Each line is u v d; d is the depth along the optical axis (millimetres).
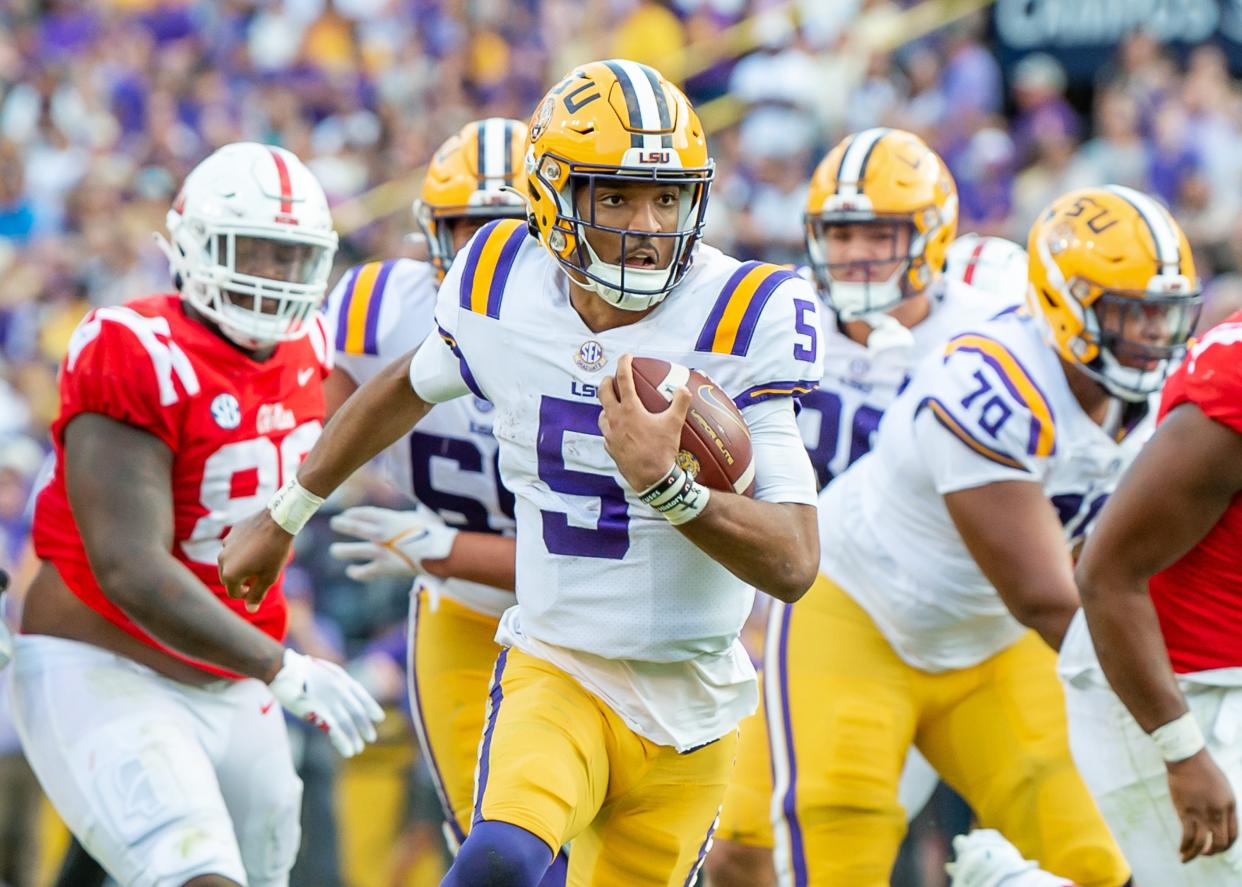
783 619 13383
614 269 9102
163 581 11102
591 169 8961
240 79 35406
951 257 16172
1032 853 12812
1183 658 10445
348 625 20531
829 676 13070
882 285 13844
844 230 13953
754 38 33219
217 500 11680
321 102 34500
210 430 11492
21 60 34875
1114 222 11688
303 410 12242
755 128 31016
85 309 30047
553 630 9719
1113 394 11945
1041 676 12992
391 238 31609
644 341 9305
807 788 12930
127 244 31016
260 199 11469
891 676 13086
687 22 34312
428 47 35094
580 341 9375
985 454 11859
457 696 13648
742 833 13445
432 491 13508
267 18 36031
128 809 11148
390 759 18922
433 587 13680
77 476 11172
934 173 13992
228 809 12188
